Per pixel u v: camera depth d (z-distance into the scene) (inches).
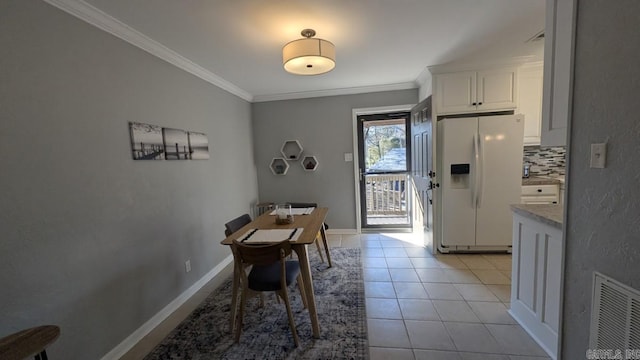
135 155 78.0
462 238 124.5
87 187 64.0
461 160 120.0
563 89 52.2
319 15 73.4
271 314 85.8
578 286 48.5
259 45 90.4
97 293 66.1
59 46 58.5
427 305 87.4
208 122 118.6
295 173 169.6
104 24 68.2
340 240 155.4
